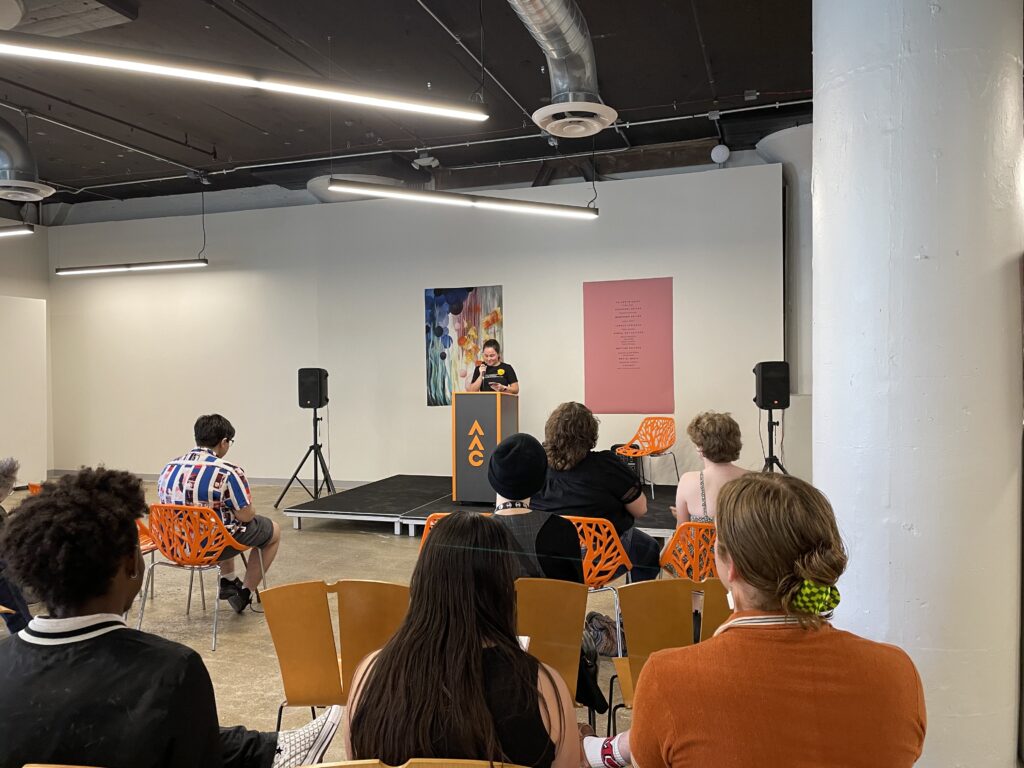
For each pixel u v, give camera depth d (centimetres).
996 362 218
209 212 975
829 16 235
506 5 486
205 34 522
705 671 110
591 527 309
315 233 873
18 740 118
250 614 428
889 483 222
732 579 117
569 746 126
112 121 704
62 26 495
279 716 226
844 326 232
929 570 219
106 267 884
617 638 290
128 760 117
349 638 221
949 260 216
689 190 739
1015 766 229
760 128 734
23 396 902
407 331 840
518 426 748
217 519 375
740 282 726
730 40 550
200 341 925
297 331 884
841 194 232
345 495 714
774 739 105
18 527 125
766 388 594
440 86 628
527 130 747
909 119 218
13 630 334
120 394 962
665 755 111
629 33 536
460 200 632
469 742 116
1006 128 218
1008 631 223
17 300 897
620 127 741
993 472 219
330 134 749
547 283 789
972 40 214
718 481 313
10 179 603
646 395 757
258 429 905
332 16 498
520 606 221
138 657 123
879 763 105
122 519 129
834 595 110
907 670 111
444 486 762
